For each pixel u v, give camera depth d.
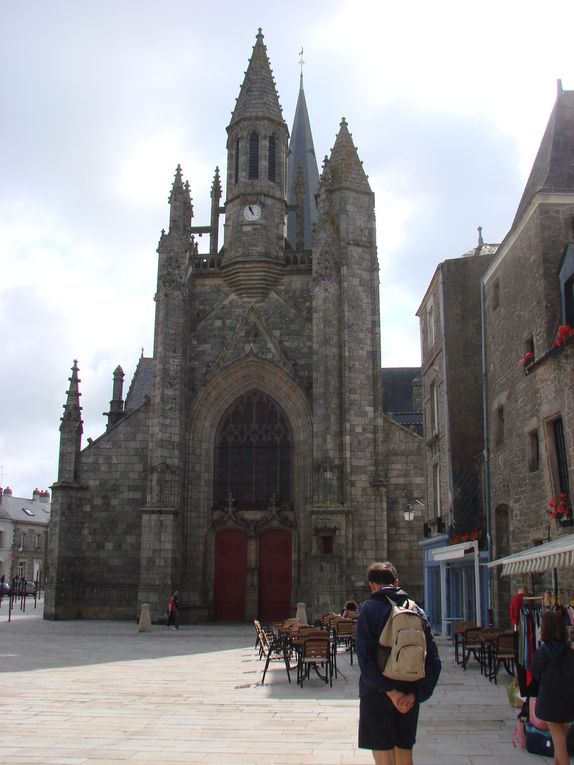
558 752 8.42
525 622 13.33
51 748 10.26
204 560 40.94
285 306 43.06
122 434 42.41
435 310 32.72
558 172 22.00
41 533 98.56
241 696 15.05
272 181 45.06
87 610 40.56
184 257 42.41
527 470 21.67
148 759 9.62
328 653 16.72
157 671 19.44
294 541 40.53
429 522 33.47
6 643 27.48
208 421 42.34
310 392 41.47
